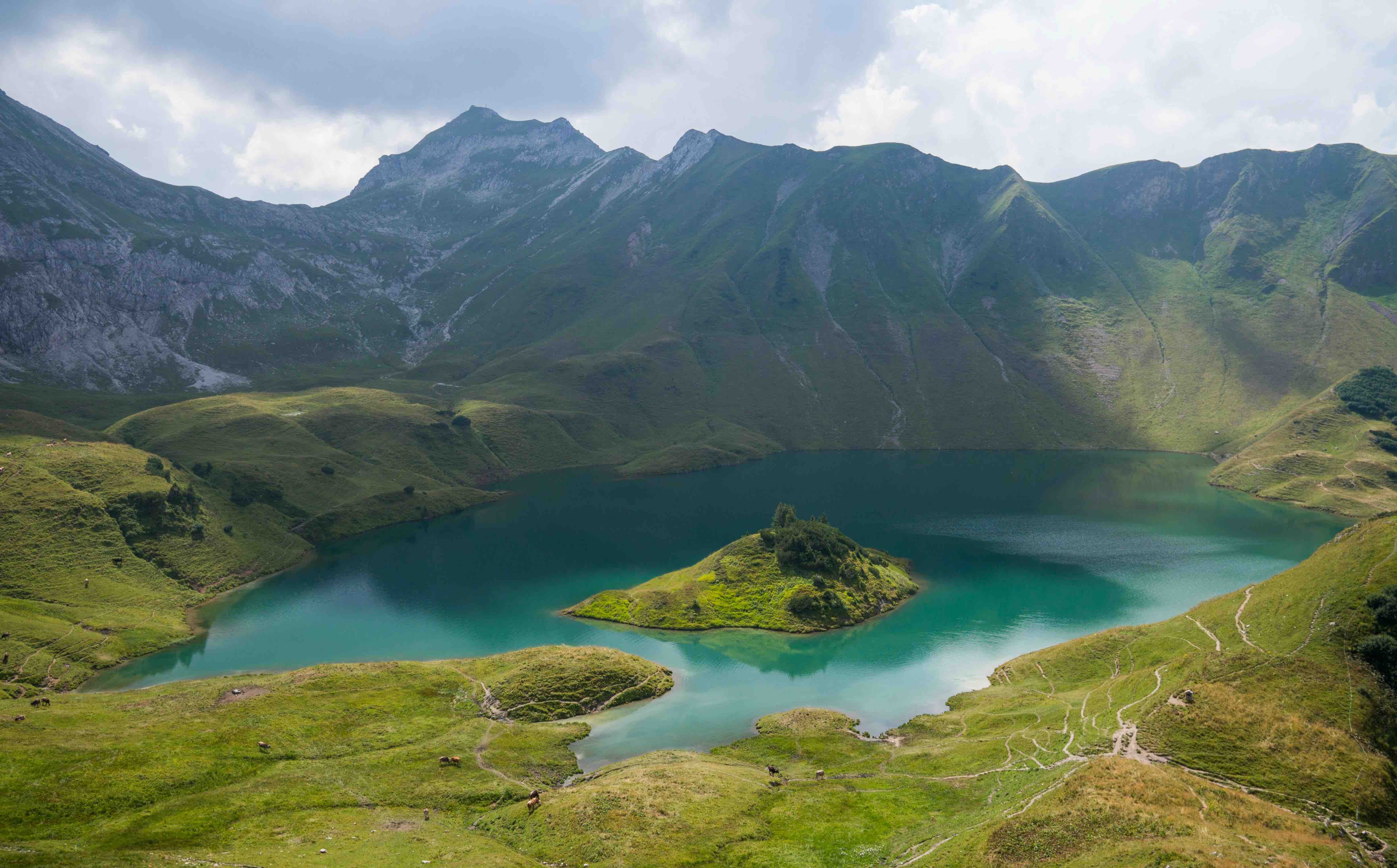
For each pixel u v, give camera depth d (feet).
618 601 492.54
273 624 473.26
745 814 231.71
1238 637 298.56
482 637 451.53
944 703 351.46
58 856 187.73
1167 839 172.45
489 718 326.44
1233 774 217.15
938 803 236.63
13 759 247.09
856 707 349.41
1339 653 256.11
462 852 203.92
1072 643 374.22
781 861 203.51
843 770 275.39
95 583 471.21
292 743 281.33
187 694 329.52
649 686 366.02
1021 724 291.99
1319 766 215.10
